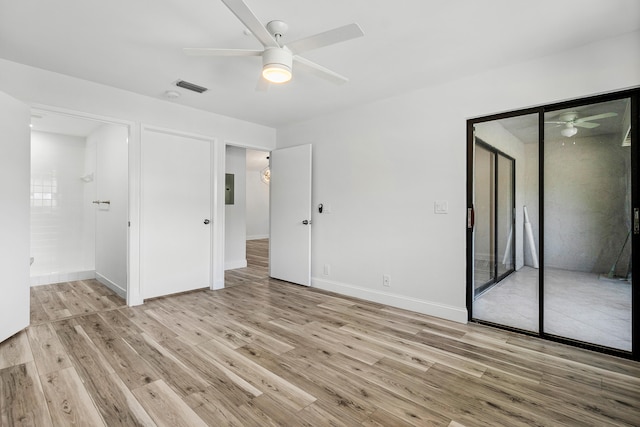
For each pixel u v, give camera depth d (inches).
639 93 90.4
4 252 99.7
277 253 188.9
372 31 87.0
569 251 103.2
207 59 103.9
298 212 175.8
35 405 68.9
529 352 95.7
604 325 98.0
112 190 162.1
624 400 72.2
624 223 95.0
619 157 95.3
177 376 81.3
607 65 91.8
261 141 187.0
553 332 106.0
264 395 73.5
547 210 106.5
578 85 96.3
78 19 81.7
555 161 105.0
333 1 74.1
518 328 112.0
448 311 123.0
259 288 169.8
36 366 85.4
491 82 112.0
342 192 158.1
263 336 106.7
